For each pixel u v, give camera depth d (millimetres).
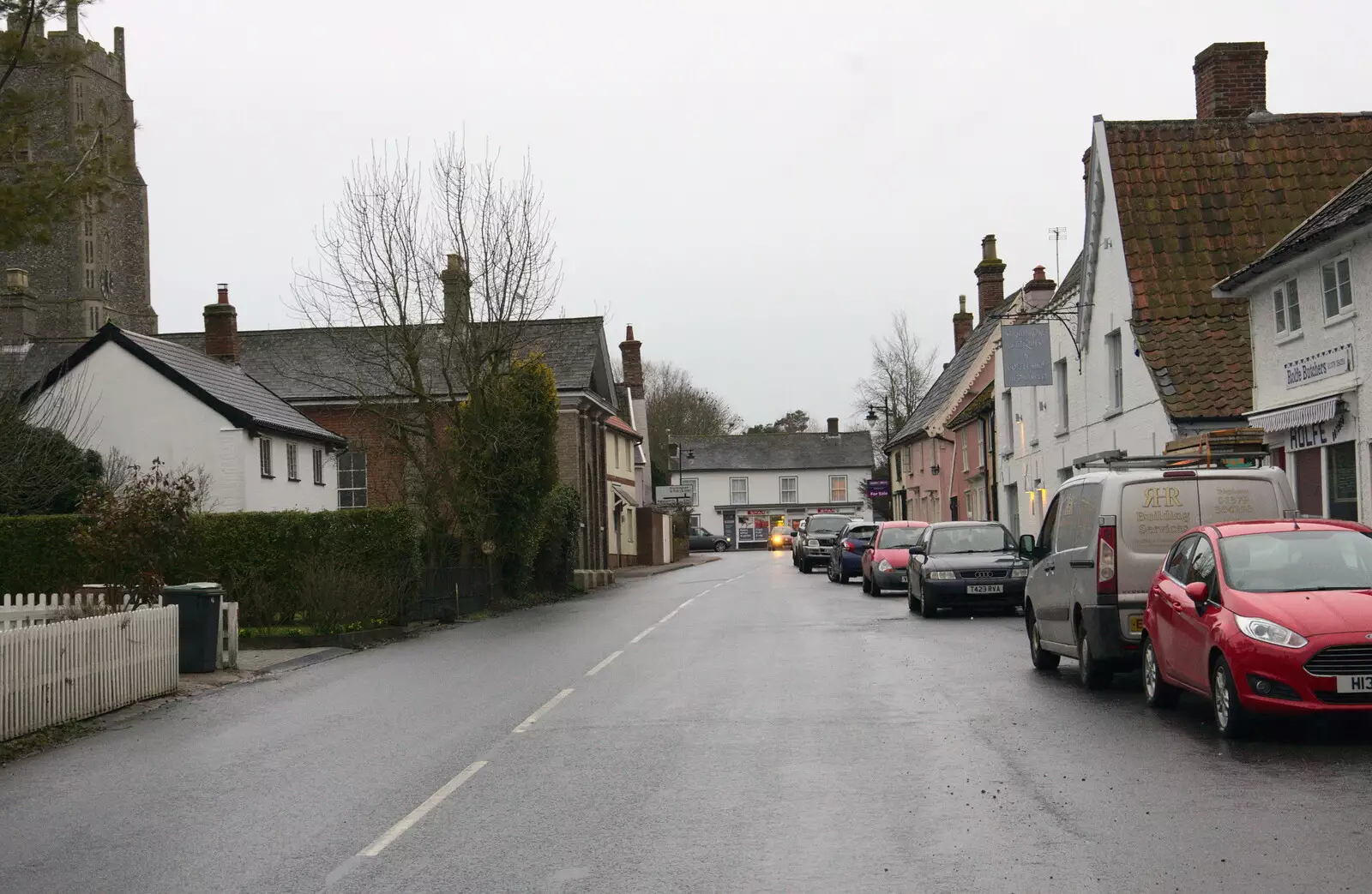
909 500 59156
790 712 11680
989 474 40469
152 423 34750
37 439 27547
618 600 33000
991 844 6754
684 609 27594
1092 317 27719
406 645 20969
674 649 18156
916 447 56188
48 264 100250
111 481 30625
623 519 61406
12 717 11781
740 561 67125
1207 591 10352
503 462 31078
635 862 6617
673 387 116688
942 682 13617
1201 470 12555
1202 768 8609
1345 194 19672
